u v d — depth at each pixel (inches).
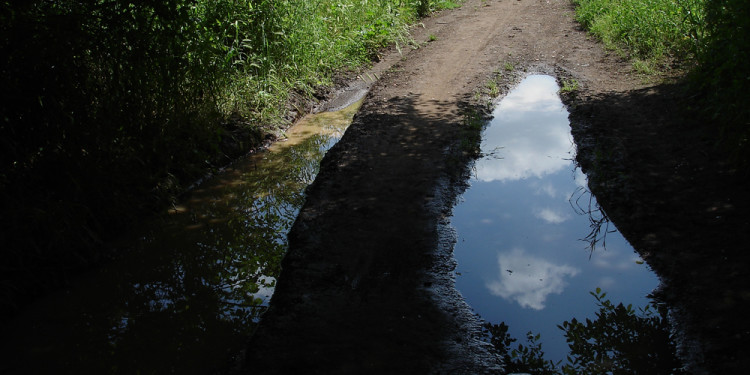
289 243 194.1
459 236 194.7
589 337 146.5
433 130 285.3
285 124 314.3
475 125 289.7
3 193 181.8
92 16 209.5
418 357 138.1
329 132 309.4
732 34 243.9
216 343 151.0
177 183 237.1
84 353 148.6
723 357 131.5
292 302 159.2
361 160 253.0
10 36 184.4
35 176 190.2
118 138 221.1
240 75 315.9
